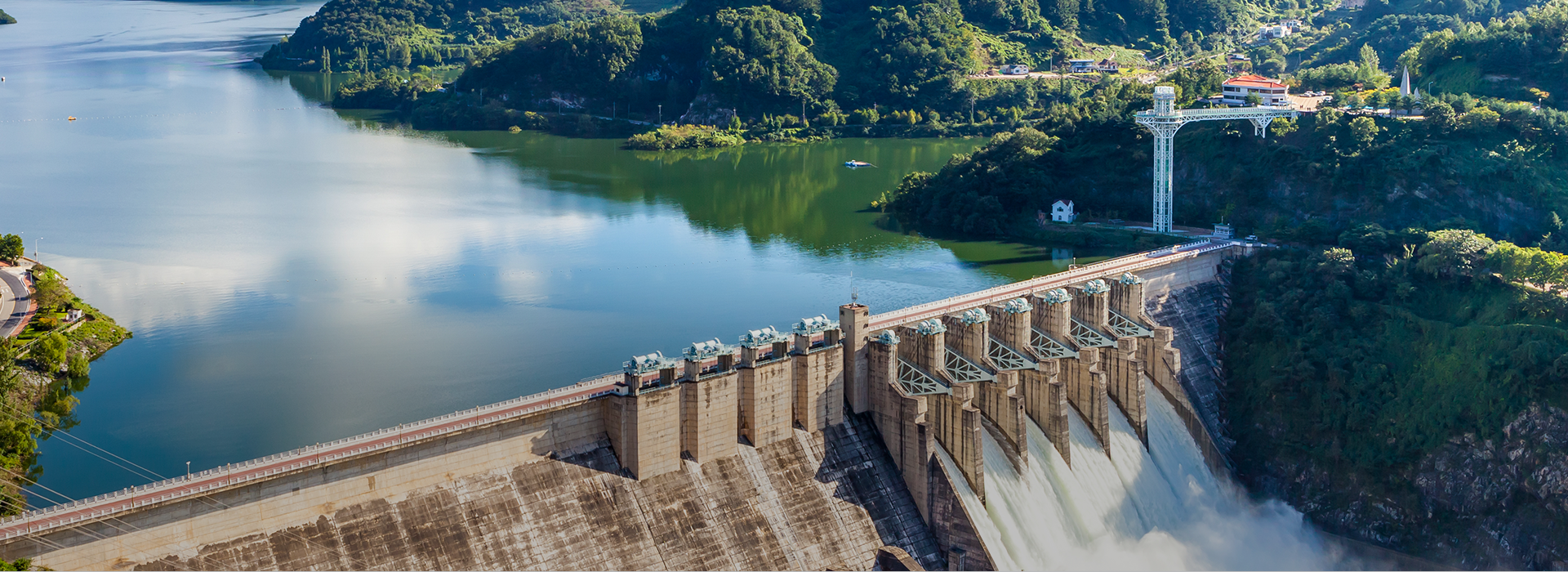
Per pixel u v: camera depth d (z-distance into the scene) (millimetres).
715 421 163375
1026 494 185750
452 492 143250
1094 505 197125
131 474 187125
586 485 152000
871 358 180750
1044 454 194125
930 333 184000
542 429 151250
